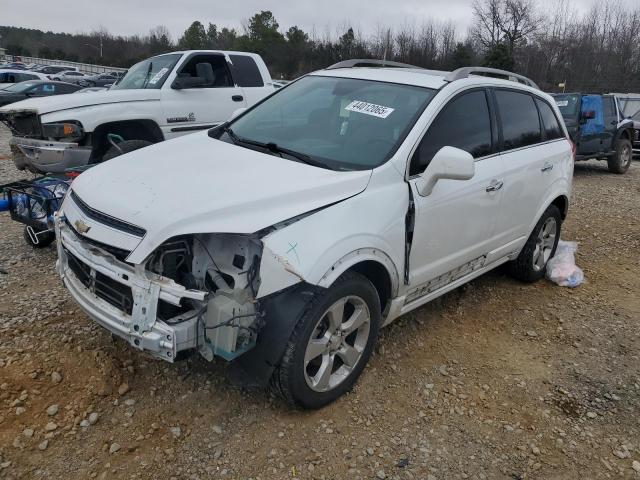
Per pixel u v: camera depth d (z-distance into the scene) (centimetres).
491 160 423
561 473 298
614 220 832
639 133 1628
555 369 397
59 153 687
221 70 880
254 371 294
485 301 499
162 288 269
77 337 372
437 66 4966
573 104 1262
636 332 461
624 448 320
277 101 442
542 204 502
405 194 342
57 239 338
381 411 332
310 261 282
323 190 308
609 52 4478
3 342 363
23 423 295
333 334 314
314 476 279
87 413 307
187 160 346
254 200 286
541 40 5147
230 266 287
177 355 275
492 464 300
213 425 307
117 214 283
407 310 380
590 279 575
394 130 362
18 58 6938
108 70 6694
